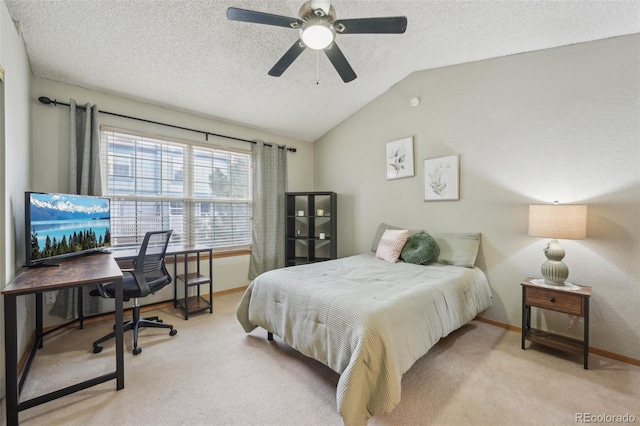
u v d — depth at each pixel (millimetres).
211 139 3754
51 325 2609
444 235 3059
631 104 2072
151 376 1883
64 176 2689
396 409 1578
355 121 4184
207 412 1554
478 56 2809
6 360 1423
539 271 2520
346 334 1571
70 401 1626
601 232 2188
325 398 1676
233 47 2559
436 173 3215
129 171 3090
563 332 2383
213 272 3742
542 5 1951
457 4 2117
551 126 2432
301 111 3902
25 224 1922
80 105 2740
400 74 3408
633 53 2068
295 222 4605
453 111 3088
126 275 2918
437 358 2125
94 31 2186
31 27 2066
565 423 1477
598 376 1886
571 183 2330
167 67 2680
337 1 2168
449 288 2178
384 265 2838
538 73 2506
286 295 2055
